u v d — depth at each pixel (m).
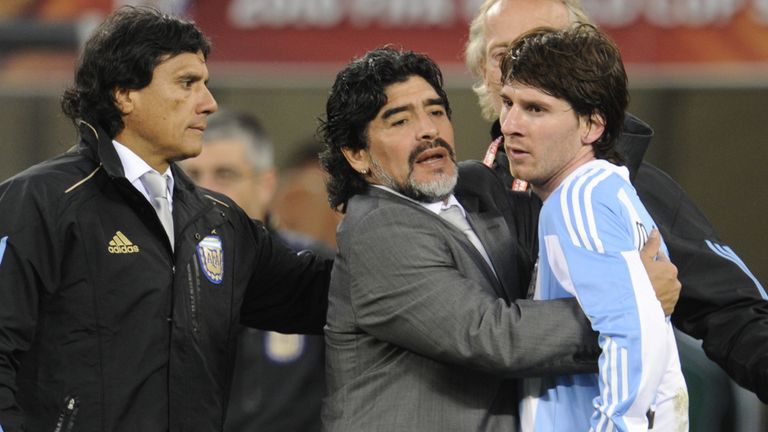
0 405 10.68
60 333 11.25
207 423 11.78
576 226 10.28
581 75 10.65
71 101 11.99
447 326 10.82
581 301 10.19
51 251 11.16
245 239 12.49
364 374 11.45
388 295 11.12
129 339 11.35
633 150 12.24
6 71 20.72
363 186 12.00
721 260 12.45
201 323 11.73
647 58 20.03
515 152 10.92
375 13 20.19
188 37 11.76
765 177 22.27
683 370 17.86
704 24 19.95
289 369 16.41
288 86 21.92
